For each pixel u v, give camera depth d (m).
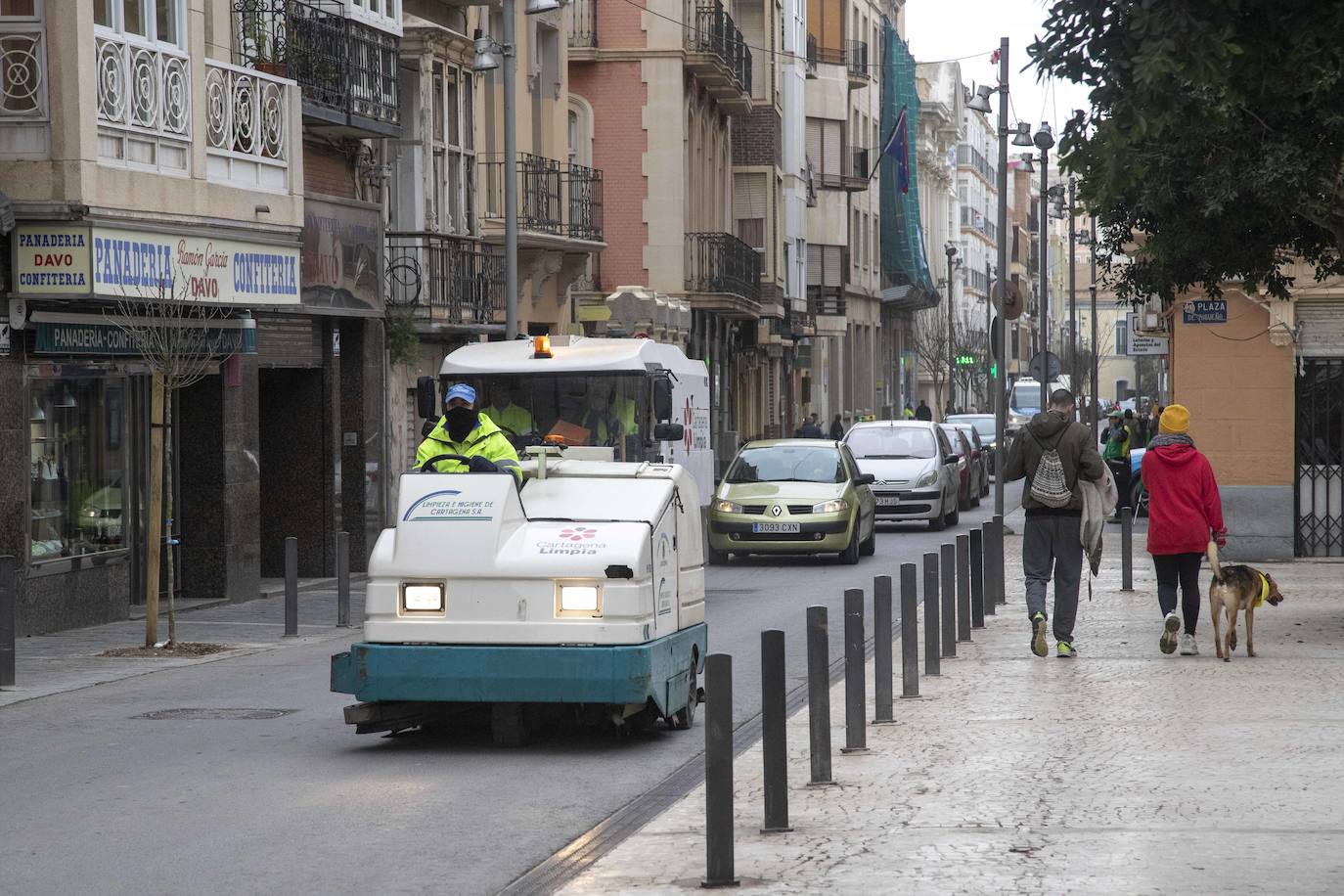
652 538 18.08
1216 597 22.95
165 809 15.18
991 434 90.62
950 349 135.25
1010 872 12.02
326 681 23.80
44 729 19.69
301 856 13.40
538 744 18.62
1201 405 40.28
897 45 129.12
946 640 23.92
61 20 27.97
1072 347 109.69
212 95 32.22
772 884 11.89
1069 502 23.30
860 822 13.77
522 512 18.06
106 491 31.66
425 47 44.50
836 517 41.59
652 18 69.44
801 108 99.12
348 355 40.72
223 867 13.05
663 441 32.97
